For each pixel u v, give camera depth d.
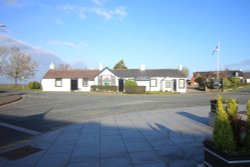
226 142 4.89
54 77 57.81
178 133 10.28
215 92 50.53
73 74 58.25
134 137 9.98
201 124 12.20
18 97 33.31
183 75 53.75
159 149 8.18
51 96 37.56
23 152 8.74
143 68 56.59
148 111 18.19
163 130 11.04
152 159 7.27
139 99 31.23
